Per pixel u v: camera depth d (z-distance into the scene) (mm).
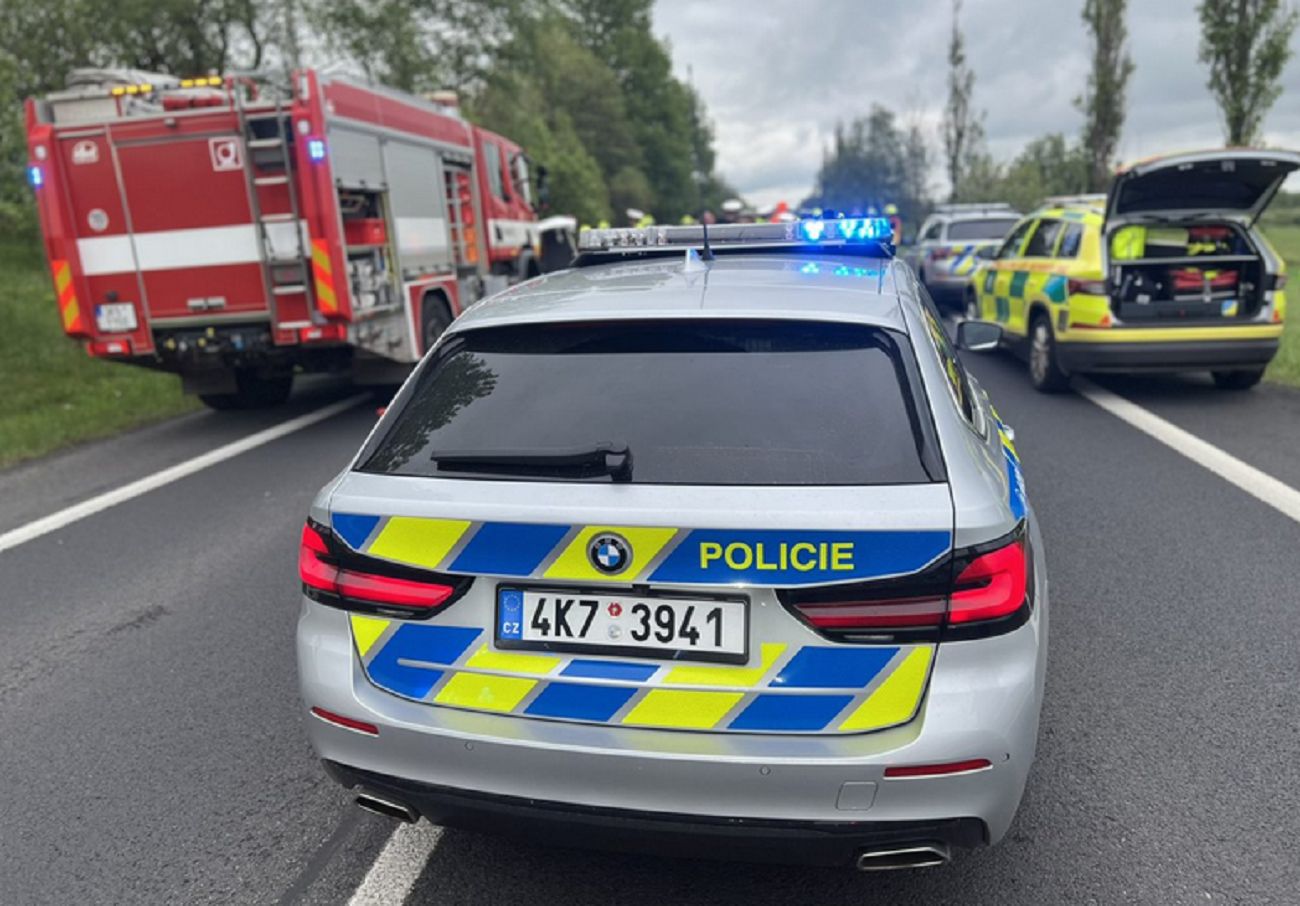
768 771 2074
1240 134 16375
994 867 2662
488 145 12234
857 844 2105
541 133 44188
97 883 2734
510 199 13133
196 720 3633
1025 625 2189
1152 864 2650
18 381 10891
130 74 8398
